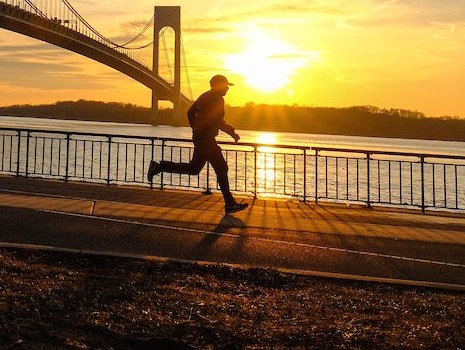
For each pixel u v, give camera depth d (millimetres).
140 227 7004
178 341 3232
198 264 5113
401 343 3402
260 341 3363
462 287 4691
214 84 7598
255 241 6469
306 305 4160
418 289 4688
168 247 6027
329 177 36062
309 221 7988
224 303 4109
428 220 8609
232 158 44031
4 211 7730
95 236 6414
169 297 4160
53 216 7496
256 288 4590
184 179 24422
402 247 6422
